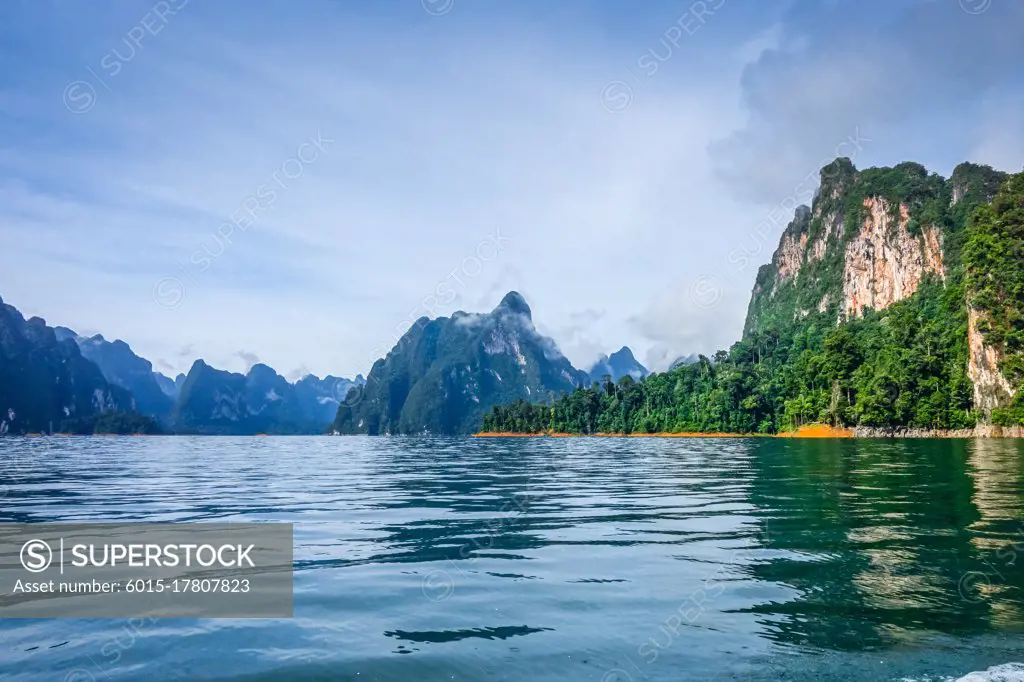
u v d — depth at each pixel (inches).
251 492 1072.8
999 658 292.0
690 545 542.6
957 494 884.0
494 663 291.3
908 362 4584.2
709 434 6373.0
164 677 281.0
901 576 432.1
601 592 401.4
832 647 306.3
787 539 561.9
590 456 2524.6
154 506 867.4
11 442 6353.3
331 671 284.0
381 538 598.2
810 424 5447.8
